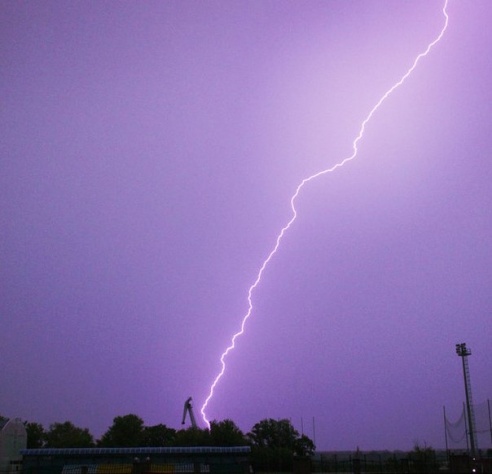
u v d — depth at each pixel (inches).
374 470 2167.8
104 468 2107.5
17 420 2581.2
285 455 2628.0
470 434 2635.3
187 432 3009.4
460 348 2847.0
